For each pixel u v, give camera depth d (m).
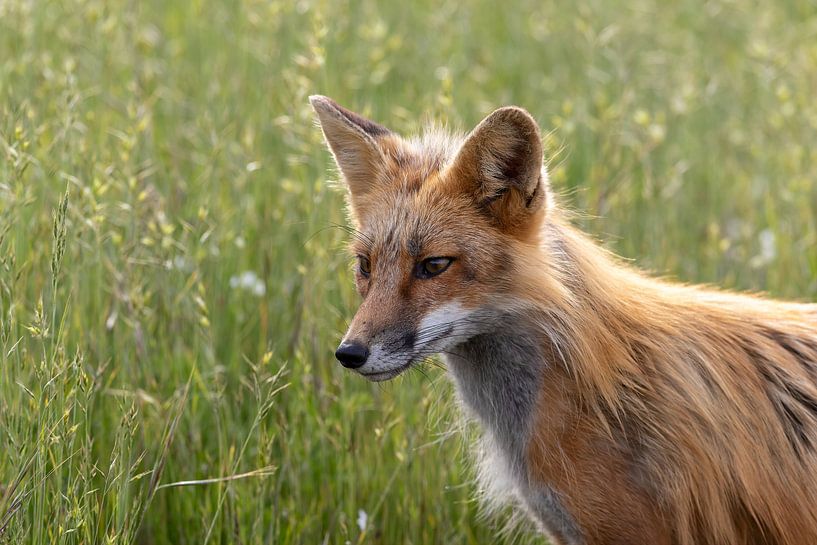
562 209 9.30
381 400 11.01
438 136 9.51
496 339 8.61
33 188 10.84
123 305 10.98
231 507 9.58
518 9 20.33
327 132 9.40
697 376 8.45
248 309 11.95
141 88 13.30
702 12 20.66
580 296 8.45
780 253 13.27
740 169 16.11
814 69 16.17
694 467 8.23
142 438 9.83
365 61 16.20
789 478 8.49
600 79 15.38
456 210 8.40
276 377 9.33
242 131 13.38
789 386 8.71
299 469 10.50
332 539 10.47
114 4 15.77
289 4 14.82
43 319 8.22
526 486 8.77
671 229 13.72
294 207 12.64
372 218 8.77
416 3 19.75
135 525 10.05
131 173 11.18
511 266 8.32
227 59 15.77
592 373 8.21
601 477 8.22
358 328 8.22
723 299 9.22
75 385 8.38
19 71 12.77
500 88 17.47
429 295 8.30
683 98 15.17
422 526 10.57
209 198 11.67
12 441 8.18
